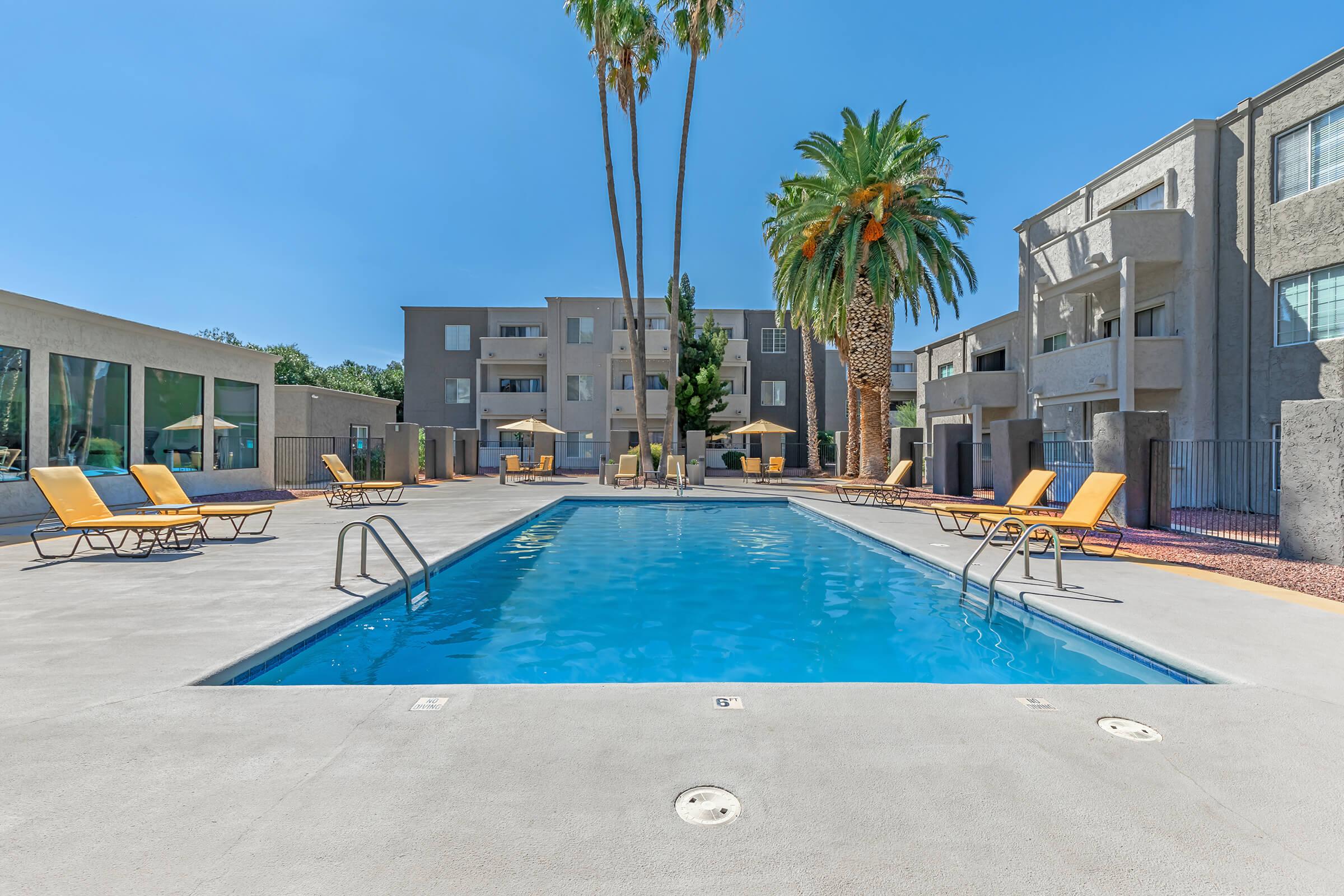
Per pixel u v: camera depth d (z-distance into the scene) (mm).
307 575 6148
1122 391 13914
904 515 12148
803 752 2541
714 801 2172
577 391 33844
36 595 5234
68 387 11633
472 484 20984
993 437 13562
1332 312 11484
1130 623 4566
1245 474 12836
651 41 20844
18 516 10531
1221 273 13492
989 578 6160
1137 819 2090
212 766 2383
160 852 1859
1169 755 2555
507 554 8703
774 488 19594
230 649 3801
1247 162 12938
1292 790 2297
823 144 17516
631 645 4820
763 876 1785
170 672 3396
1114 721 2891
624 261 21719
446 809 2102
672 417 22141
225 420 15820
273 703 2998
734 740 2643
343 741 2602
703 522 12383
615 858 1854
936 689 3277
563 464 33531
